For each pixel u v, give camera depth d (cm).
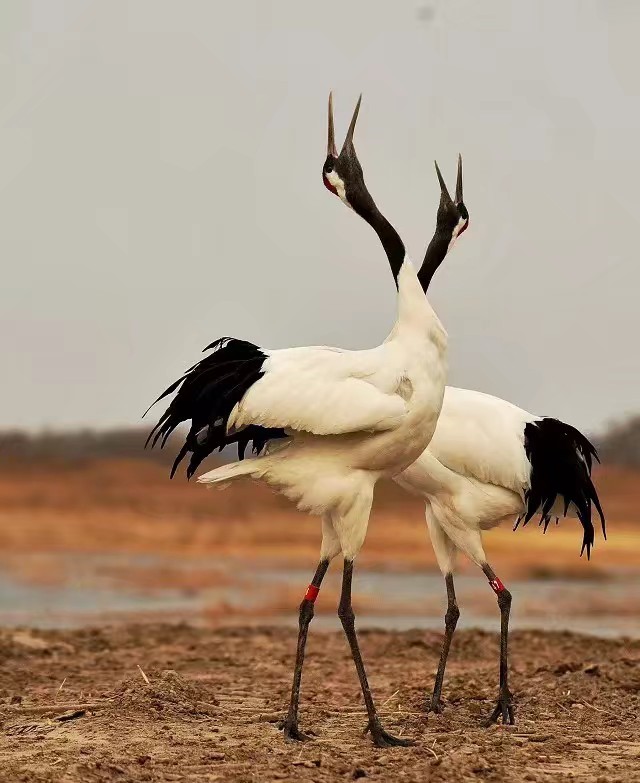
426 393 1209
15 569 3431
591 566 3616
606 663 1739
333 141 1302
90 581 3206
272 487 1228
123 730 1231
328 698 1498
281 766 1091
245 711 1379
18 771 1050
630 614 2741
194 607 2783
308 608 1230
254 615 2691
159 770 1076
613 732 1281
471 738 1231
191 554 3928
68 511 4766
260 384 1180
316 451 1204
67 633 2194
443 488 1400
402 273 1240
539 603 2895
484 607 2833
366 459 1204
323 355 1200
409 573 3516
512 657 1903
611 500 4941
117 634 2205
